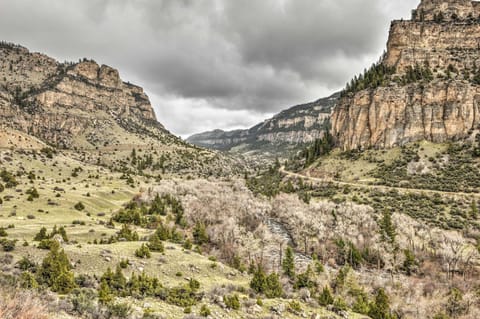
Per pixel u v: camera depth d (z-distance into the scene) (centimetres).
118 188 12481
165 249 5300
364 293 5144
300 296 4153
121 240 5450
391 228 7519
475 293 5550
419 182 11019
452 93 13625
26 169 12675
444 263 6688
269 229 9381
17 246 3719
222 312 2777
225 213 9431
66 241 4819
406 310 4981
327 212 9506
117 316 2012
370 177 12481
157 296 2878
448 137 13138
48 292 2255
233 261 6025
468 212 8550
